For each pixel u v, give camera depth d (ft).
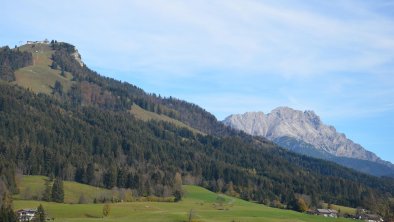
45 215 595.06
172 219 612.29
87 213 643.45
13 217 531.50
